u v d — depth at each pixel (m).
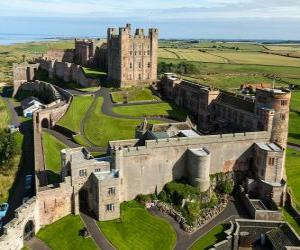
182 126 124.00
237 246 96.62
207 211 104.94
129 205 105.88
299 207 109.50
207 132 143.00
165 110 168.00
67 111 170.50
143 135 118.19
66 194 100.31
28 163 134.88
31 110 196.38
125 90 195.75
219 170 114.81
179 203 105.62
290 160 143.88
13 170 129.75
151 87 197.50
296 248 86.69
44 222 98.19
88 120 157.50
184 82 174.75
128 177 105.62
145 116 160.25
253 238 98.56
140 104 177.25
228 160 114.88
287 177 128.00
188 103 167.75
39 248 90.56
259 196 111.50
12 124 181.38
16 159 136.62
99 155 125.94
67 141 144.50
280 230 97.00
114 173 101.88
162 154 107.81
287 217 104.19
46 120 164.50
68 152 107.12
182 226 99.06
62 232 95.69
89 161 101.44
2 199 112.75
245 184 113.44
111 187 98.12
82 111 168.12
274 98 114.69
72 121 159.25
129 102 179.25
